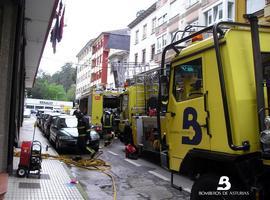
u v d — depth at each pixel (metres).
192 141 5.95
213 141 5.45
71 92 114.38
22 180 9.10
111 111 22.59
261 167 4.96
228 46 5.25
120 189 9.54
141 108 17.09
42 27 14.37
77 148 15.62
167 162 6.72
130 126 16.78
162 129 7.07
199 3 31.00
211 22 28.75
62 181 9.37
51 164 12.04
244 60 5.27
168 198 8.63
